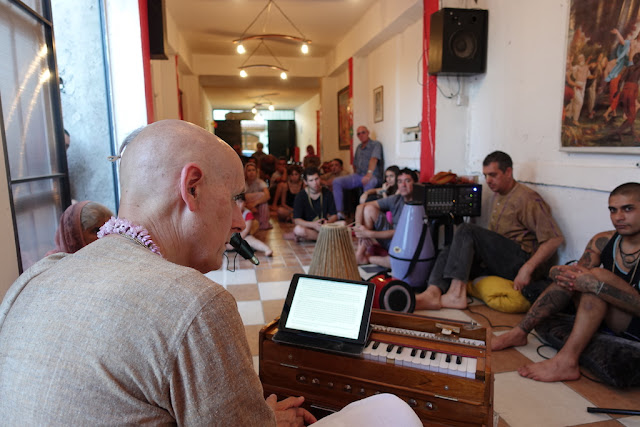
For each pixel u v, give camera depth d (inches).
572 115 120.4
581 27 115.8
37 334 25.9
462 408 49.4
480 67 170.1
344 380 54.6
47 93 75.3
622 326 86.3
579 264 96.7
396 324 60.5
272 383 59.1
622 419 71.9
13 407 25.5
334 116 406.9
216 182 32.8
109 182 120.1
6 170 53.1
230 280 149.9
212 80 440.8
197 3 254.8
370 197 230.8
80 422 24.4
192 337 25.6
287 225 274.5
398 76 252.2
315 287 60.4
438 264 129.4
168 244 31.6
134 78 117.8
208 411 25.9
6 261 51.8
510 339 97.3
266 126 817.5
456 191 151.9
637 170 102.1
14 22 63.8
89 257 28.7
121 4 115.0
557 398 78.0
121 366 24.7
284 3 254.8
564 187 127.5
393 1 224.7
